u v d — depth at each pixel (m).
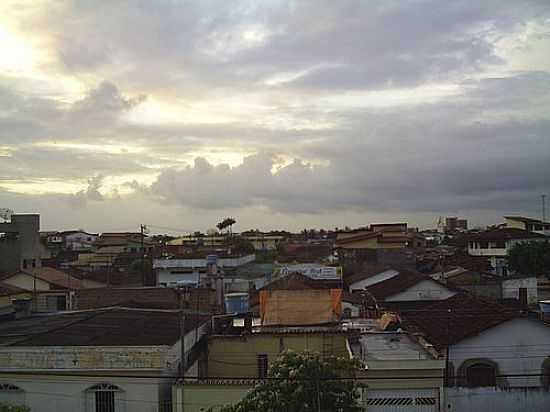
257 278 68.06
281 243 147.12
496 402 28.66
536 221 110.38
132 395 28.52
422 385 28.66
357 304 53.19
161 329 33.34
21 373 28.97
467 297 44.81
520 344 31.11
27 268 68.94
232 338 34.31
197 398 28.34
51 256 106.31
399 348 32.03
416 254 93.69
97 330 33.16
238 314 41.62
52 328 33.97
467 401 28.70
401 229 121.25
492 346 31.14
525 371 30.98
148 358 28.36
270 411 22.53
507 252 83.56
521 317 31.22
